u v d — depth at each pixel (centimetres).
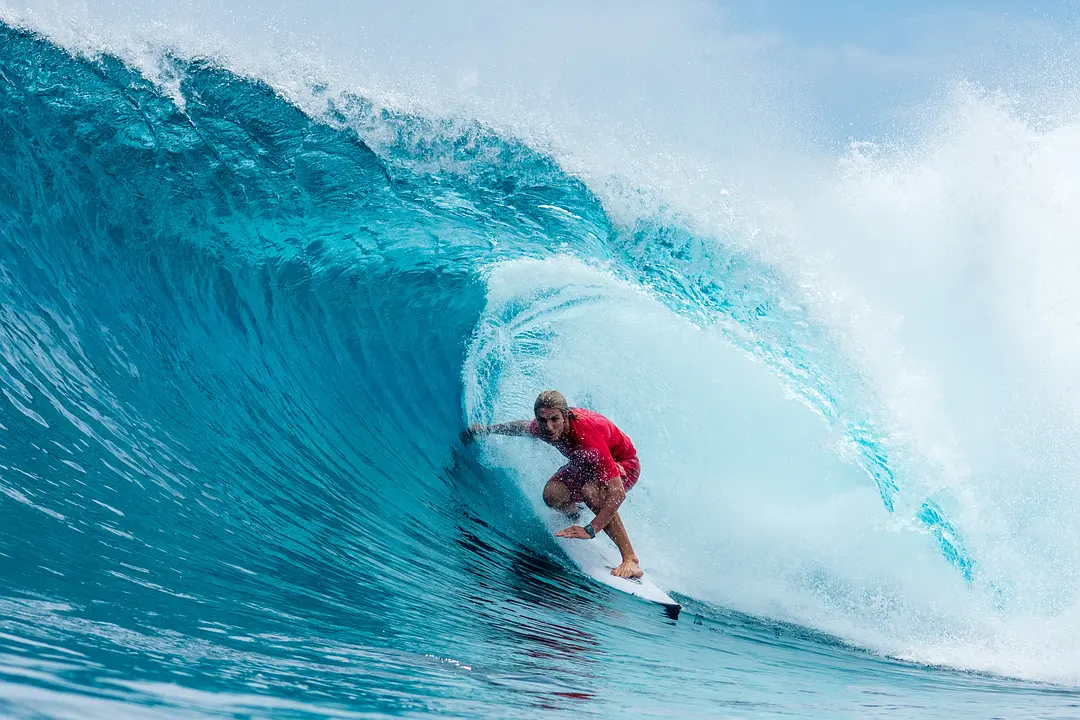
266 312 2317
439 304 2472
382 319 2406
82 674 752
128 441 1622
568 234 2859
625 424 2322
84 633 866
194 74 2902
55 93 2691
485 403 2294
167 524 1366
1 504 1208
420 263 2577
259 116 2920
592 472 1847
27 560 1051
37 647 789
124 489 1432
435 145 3064
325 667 966
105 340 1967
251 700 796
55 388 1694
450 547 1789
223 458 1753
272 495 1686
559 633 1442
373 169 2908
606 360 2408
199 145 2739
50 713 648
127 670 792
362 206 2769
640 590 1841
